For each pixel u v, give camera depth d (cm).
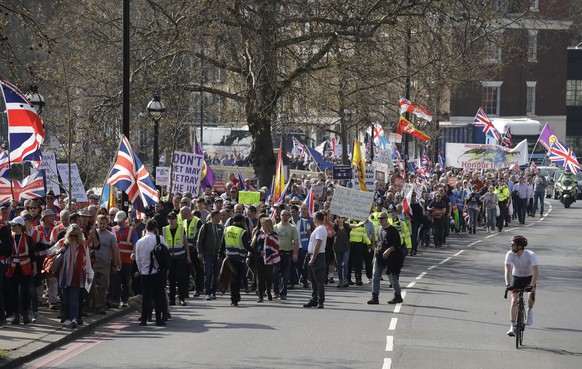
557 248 4156
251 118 3981
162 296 2128
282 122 3966
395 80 4431
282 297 2631
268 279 2580
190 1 3769
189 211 2675
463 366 1667
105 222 2236
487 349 1855
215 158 8006
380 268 2509
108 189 2670
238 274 2484
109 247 2231
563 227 5269
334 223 2944
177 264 2470
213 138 8462
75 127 3872
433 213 4234
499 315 2311
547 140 6575
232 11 3738
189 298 2669
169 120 3984
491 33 4044
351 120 5694
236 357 1711
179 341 1897
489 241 4522
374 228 3022
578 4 9706
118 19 4022
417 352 1794
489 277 3155
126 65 2697
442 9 3791
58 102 3872
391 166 5166
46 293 2455
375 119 5356
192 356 1720
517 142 7975
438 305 2481
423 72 4550
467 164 6438
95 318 2159
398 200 3762
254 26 3731
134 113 4359
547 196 8088
